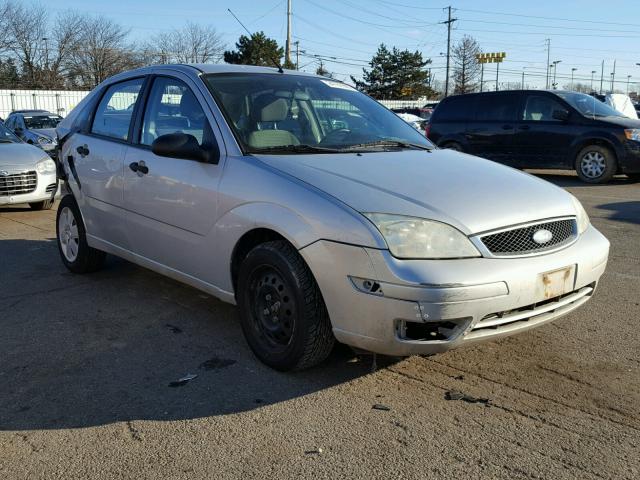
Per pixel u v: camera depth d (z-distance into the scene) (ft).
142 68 16.30
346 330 10.37
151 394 11.12
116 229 15.92
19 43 192.34
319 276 10.48
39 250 21.99
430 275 9.62
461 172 12.15
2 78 190.49
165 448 9.44
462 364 12.15
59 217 18.98
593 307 15.42
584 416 10.23
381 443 9.49
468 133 43.50
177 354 12.81
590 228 12.25
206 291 13.43
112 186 15.67
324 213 10.44
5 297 16.56
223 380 11.61
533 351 12.75
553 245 10.94
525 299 10.25
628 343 13.16
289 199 10.99
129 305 15.85
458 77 244.83
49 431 9.94
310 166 11.68
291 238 10.79
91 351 13.00
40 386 11.46
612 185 38.11
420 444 9.46
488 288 9.84
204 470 8.88
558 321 14.42
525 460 9.04
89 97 18.39
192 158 12.71
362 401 10.75
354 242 10.01
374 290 9.89
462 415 10.27
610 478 8.62
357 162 12.15
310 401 10.78
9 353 12.92
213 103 13.26
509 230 10.47
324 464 8.99
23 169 28.96
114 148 15.83
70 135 18.39
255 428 9.96
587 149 38.81
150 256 14.88
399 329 9.91
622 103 59.11
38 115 63.72
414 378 11.58
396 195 10.64
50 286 17.54
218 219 12.37
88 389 11.32
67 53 199.93
